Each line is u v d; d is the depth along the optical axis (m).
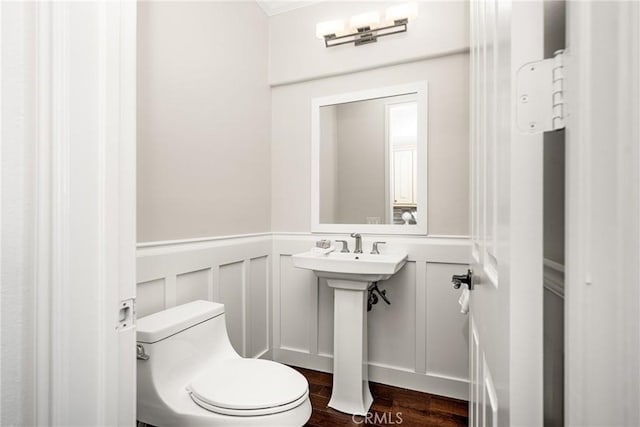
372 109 1.95
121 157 0.64
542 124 0.32
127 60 0.65
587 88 0.27
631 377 0.25
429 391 1.79
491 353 0.51
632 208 0.25
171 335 1.10
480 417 0.69
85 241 0.57
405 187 1.87
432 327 1.80
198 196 1.53
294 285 2.13
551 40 0.32
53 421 0.53
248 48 1.95
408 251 1.84
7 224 0.52
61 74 0.54
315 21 2.05
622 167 0.26
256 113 2.02
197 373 1.18
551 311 0.32
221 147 1.70
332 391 1.75
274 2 2.08
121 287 0.63
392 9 1.76
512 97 0.34
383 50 1.87
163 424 1.01
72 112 0.56
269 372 1.17
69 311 0.55
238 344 1.82
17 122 0.52
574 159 0.28
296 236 2.13
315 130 2.08
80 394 0.56
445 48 1.74
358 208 1.98
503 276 0.39
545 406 0.32
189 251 1.46
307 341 2.09
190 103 1.49
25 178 0.53
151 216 1.28
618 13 0.26
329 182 2.05
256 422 0.94
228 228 1.75
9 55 0.52
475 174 0.80
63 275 0.54
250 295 1.93
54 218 0.54
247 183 1.92
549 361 0.32
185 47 1.46
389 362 1.89
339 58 1.98
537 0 0.33
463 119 1.74
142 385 1.04
